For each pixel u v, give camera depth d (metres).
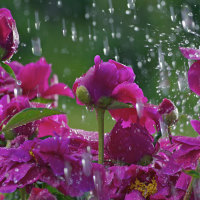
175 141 1.61
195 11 6.95
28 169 1.56
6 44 1.69
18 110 1.65
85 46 9.46
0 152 1.58
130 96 1.60
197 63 1.59
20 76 1.76
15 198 1.67
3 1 9.40
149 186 1.60
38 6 9.62
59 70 9.13
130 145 1.62
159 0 8.73
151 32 8.76
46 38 9.48
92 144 1.65
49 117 1.70
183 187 1.59
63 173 1.56
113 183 1.59
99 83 1.60
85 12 9.71
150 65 6.97
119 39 9.13
